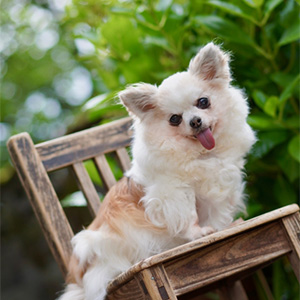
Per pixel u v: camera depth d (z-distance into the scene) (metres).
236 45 3.65
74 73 8.00
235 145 2.46
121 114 4.19
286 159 3.52
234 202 2.54
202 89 2.39
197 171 2.39
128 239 2.49
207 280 2.15
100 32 3.75
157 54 3.87
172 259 2.12
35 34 7.68
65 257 2.75
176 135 2.39
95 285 2.45
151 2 3.54
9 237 5.97
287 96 3.14
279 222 2.32
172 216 2.38
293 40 3.34
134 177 2.54
